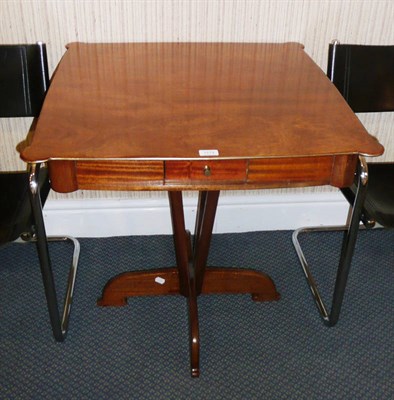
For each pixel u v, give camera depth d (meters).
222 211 2.24
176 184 1.31
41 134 1.28
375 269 2.11
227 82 1.56
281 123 1.35
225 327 1.83
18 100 1.72
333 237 2.28
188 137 1.28
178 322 1.85
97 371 1.67
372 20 1.96
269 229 2.31
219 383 1.64
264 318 1.88
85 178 1.30
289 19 1.93
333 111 1.42
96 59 1.67
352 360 1.73
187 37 1.93
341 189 1.79
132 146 1.24
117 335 1.79
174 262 2.12
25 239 1.94
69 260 2.12
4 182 1.72
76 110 1.38
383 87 1.83
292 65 1.69
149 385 1.63
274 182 1.34
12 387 1.61
